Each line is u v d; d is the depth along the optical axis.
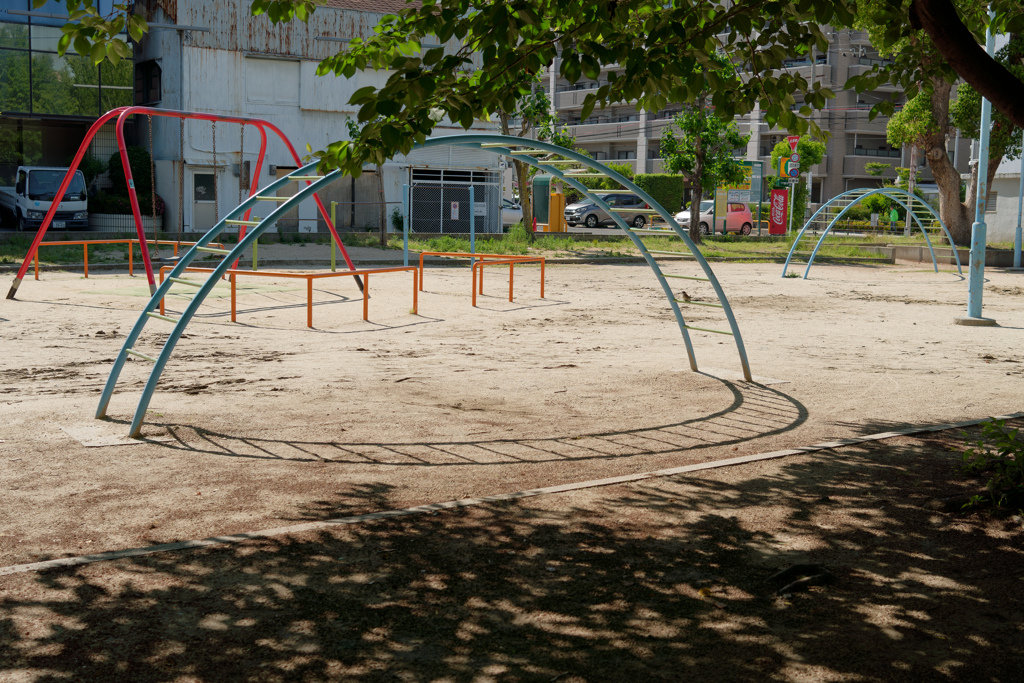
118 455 6.50
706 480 6.14
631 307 16.77
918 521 5.32
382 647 3.72
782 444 7.13
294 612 4.03
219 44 34.97
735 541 4.99
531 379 9.74
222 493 5.69
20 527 5.01
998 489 5.69
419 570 4.53
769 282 22.91
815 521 5.32
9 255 23.73
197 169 35.22
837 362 11.06
